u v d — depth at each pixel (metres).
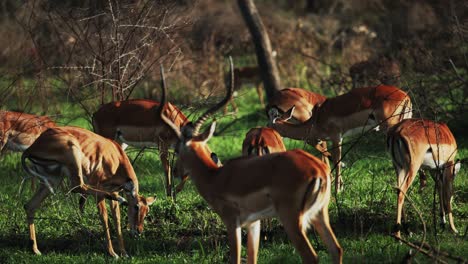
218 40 63.66
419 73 39.34
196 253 21.97
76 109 44.72
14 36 48.00
